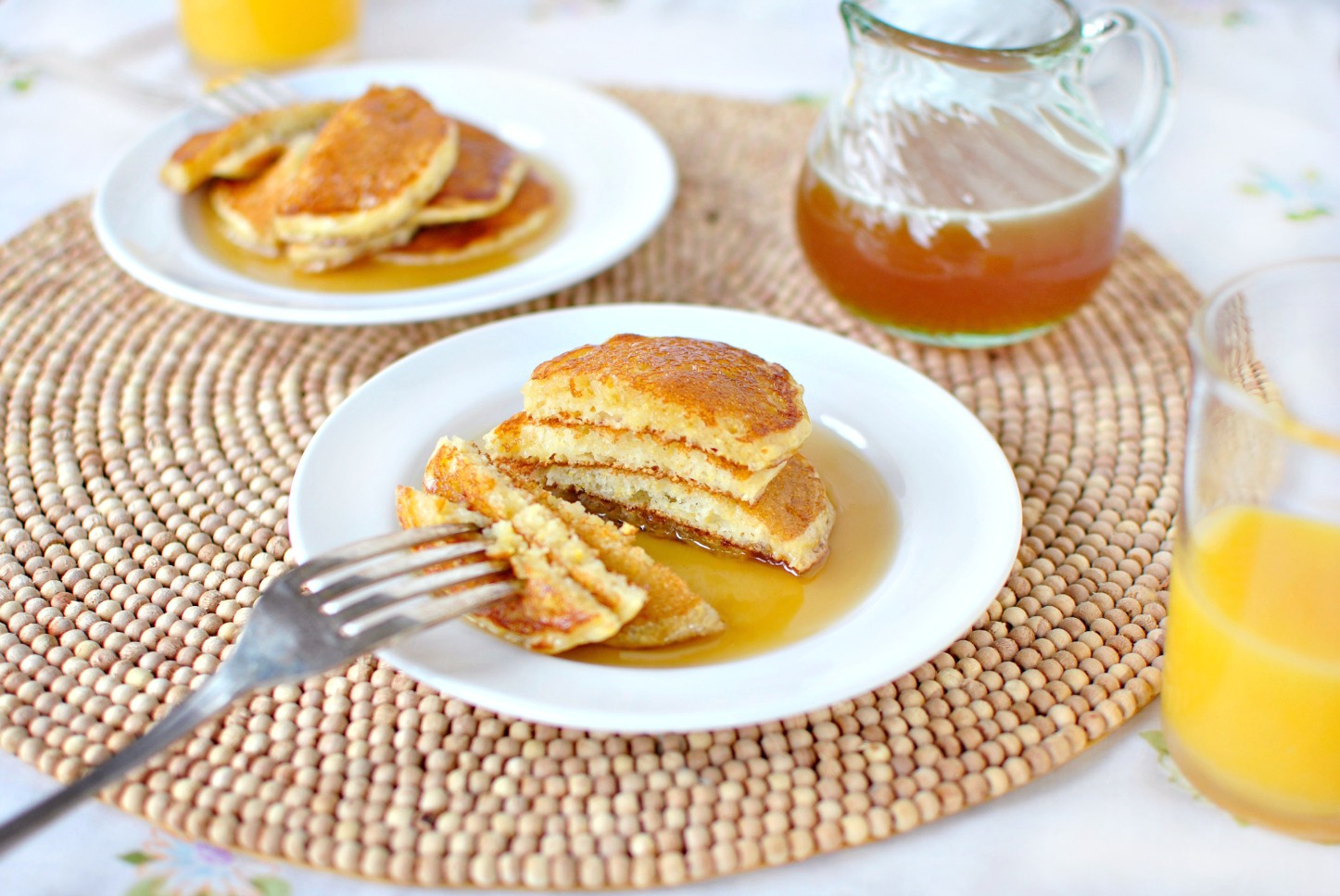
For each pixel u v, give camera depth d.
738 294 0.66
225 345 0.63
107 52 0.82
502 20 0.87
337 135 0.66
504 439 0.55
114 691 0.50
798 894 0.47
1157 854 0.47
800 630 0.50
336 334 0.63
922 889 0.47
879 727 0.49
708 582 0.52
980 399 0.61
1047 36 0.60
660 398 0.53
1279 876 0.47
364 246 0.65
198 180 0.67
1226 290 0.48
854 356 0.57
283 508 0.55
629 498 0.55
